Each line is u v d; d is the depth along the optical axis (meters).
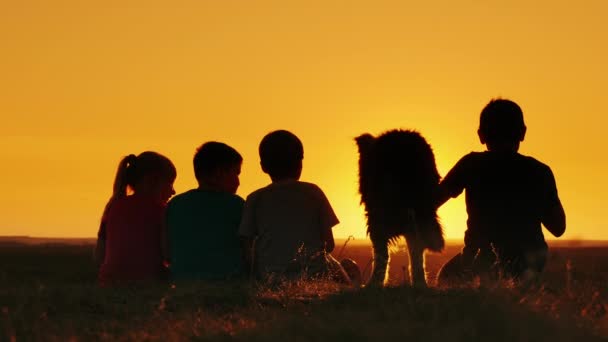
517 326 8.94
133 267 15.03
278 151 14.58
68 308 11.46
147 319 10.70
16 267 49.91
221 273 14.51
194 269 14.51
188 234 14.62
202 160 15.07
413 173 14.10
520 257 13.51
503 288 10.95
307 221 14.33
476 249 13.74
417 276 13.91
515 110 14.07
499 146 14.07
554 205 13.88
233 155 15.12
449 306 10.00
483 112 14.20
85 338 9.72
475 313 9.52
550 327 9.10
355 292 11.70
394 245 14.20
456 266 13.90
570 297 11.23
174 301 11.91
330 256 14.48
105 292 12.40
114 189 15.54
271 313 10.81
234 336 9.32
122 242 15.11
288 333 9.20
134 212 15.20
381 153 14.25
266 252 14.30
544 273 13.22
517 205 13.64
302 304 11.52
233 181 15.15
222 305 11.73
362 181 14.43
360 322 9.49
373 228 14.17
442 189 14.05
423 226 13.99
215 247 14.59
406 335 8.76
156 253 15.19
